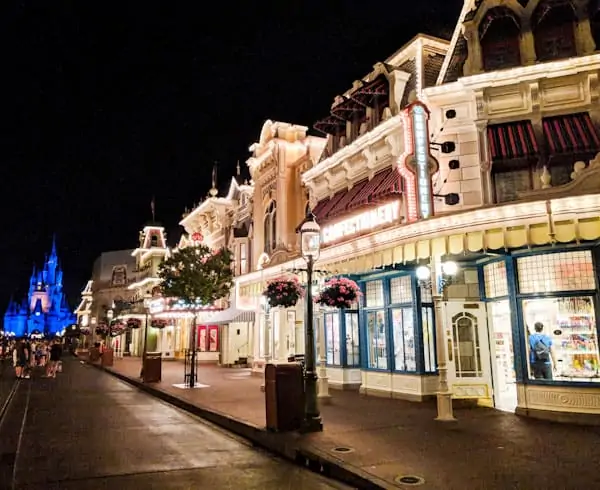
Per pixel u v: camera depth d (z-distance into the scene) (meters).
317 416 10.38
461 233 10.84
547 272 11.62
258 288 22.53
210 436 11.09
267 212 26.00
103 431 11.66
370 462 7.87
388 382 15.77
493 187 13.30
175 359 42.22
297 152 24.78
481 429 10.35
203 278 22.14
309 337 10.69
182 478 7.71
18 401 17.36
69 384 23.92
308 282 10.97
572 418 10.84
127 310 54.97
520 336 11.91
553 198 10.04
